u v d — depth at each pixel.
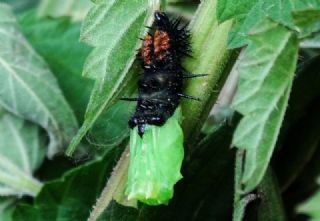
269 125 0.19
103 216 0.22
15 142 0.26
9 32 0.25
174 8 0.24
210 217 0.23
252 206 0.23
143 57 0.20
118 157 0.23
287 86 0.19
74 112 0.26
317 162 0.24
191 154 0.23
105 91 0.20
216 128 0.23
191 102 0.21
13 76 0.25
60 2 0.28
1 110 0.26
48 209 0.24
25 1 0.29
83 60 0.27
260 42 0.19
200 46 0.21
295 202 0.24
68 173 0.24
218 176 0.23
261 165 0.19
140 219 0.22
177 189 0.23
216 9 0.20
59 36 0.27
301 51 0.24
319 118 0.23
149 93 0.21
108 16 0.20
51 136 0.25
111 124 0.24
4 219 0.25
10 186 0.26
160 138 0.20
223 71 0.21
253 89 0.19
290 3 0.20
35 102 0.25
